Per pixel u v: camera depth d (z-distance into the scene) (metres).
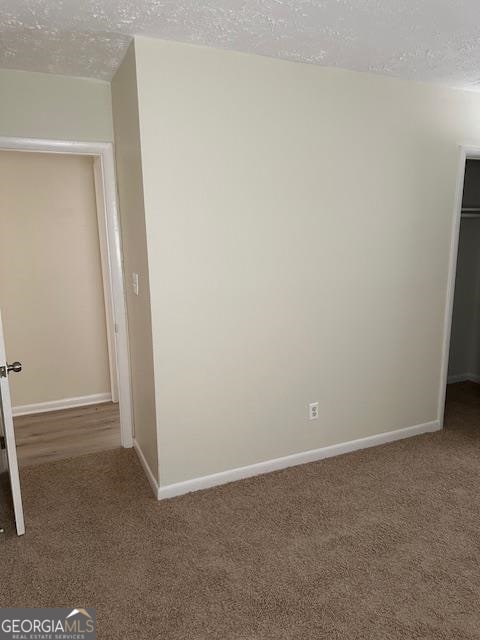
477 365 4.27
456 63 2.44
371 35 2.08
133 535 2.21
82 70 2.47
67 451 3.11
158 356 2.36
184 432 2.50
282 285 2.60
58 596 1.84
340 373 2.88
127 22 1.92
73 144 2.63
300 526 2.26
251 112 2.36
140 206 2.28
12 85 2.46
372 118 2.67
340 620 1.72
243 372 2.59
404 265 2.95
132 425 3.13
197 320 2.42
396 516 2.33
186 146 2.24
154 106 2.15
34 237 3.59
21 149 2.54
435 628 1.68
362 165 2.69
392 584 1.89
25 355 3.71
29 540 2.18
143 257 2.34
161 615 1.75
